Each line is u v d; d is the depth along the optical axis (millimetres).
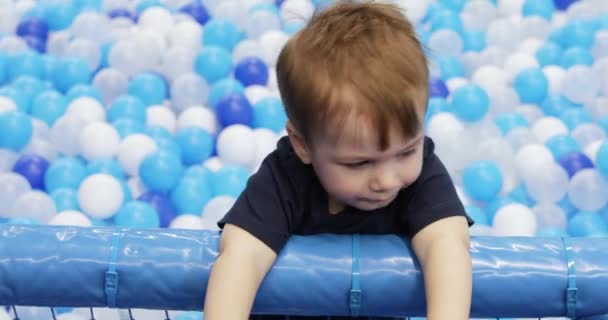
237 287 1348
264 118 3094
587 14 3666
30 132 2953
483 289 1456
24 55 3379
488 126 3057
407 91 1265
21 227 1520
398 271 1451
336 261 1458
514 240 1496
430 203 1418
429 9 3732
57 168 2850
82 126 2980
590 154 2916
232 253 1382
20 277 1479
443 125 2918
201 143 2965
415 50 1325
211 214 2662
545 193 2799
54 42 3549
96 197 2699
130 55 3312
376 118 1251
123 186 2809
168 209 2773
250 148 2939
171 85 3320
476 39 3566
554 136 2992
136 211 2648
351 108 1256
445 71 3326
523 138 2984
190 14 3752
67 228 1521
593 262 1465
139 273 1475
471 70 3422
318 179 1454
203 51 3293
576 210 2824
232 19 3656
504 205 2734
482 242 1490
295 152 1471
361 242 1479
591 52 3453
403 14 1452
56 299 1510
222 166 2965
